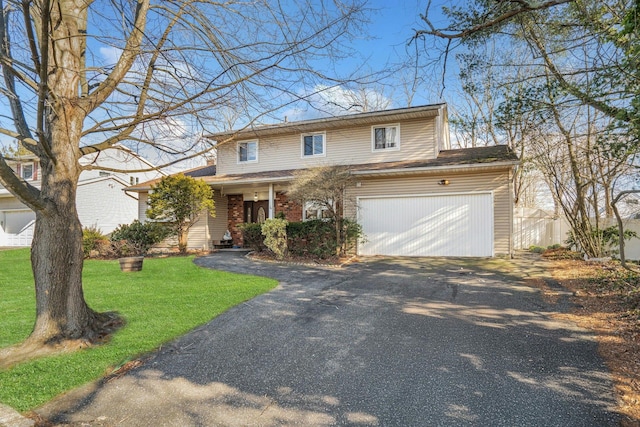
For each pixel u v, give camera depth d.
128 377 3.67
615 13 5.56
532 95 7.64
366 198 12.57
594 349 4.02
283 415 2.94
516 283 7.49
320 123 13.93
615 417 2.76
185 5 4.58
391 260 11.12
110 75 4.54
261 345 4.43
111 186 17.38
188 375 3.68
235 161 16.20
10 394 3.33
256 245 13.14
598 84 5.70
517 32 6.80
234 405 3.11
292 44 4.19
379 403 3.07
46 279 4.50
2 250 15.32
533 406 2.95
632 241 10.76
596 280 7.16
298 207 14.93
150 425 2.85
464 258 11.11
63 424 2.89
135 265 9.59
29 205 4.27
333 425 2.78
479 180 11.33
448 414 2.88
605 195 11.19
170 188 13.03
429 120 13.12
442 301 6.27
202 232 15.08
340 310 5.85
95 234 13.20
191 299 6.60
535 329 4.74
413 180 12.04
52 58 4.26
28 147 4.53
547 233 15.10
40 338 4.42
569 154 9.50
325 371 3.69
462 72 7.88
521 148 13.50
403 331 4.80
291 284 7.89
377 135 13.90
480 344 4.28
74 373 3.74
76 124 4.56
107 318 5.35
